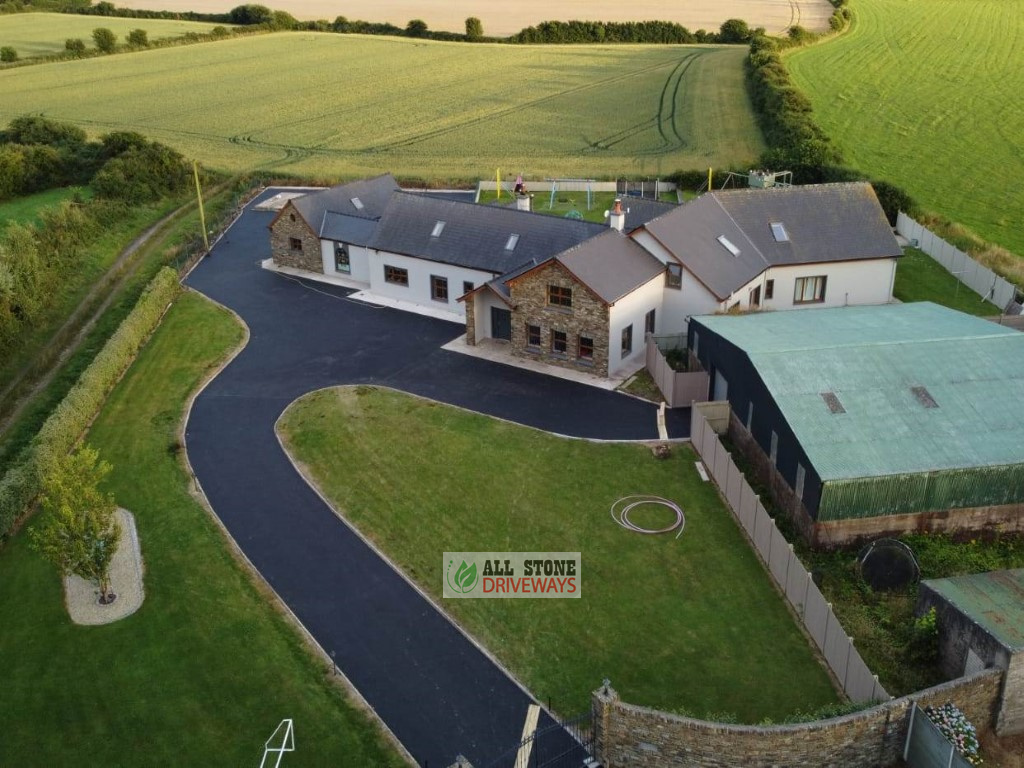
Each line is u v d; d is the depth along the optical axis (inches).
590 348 1785.2
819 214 2052.2
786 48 5251.0
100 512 1157.1
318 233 2331.4
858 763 883.4
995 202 2864.2
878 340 1438.2
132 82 4948.3
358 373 1828.2
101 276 2455.7
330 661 1084.5
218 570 1246.9
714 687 1022.4
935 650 1021.8
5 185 3046.3
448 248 2086.6
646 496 1390.3
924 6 6628.9
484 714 1001.5
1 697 1036.5
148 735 980.6
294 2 7608.3
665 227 1875.0
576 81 4881.9
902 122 3823.8
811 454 1219.9
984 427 1269.7
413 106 4431.6
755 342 1466.5
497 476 1455.5
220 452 1551.4
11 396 1792.6
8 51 5329.7
